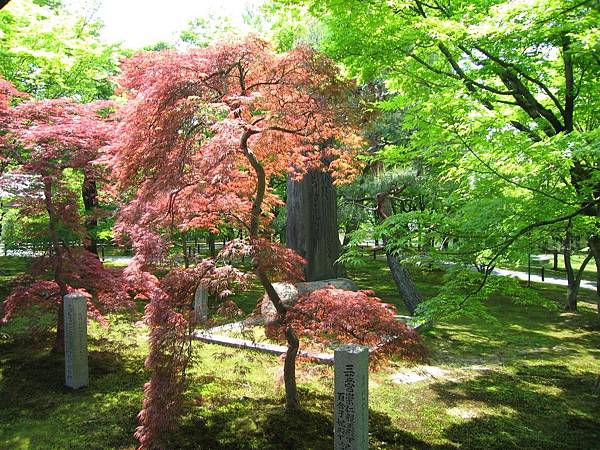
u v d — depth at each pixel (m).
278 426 5.11
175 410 4.49
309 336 5.25
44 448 4.70
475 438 5.05
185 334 4.82
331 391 6.19
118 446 4.75
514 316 11.60
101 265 7.88
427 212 5.70
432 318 6.08
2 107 7.20
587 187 5.12
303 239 11.77
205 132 4.63
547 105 7.08
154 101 4.31
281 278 5.50
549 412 5.78
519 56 6.10
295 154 5.57
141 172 4.89
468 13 5.79
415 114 5.27
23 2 10.38
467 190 6.21
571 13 4.80
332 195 12.07
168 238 5.52
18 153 7.52
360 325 4.92
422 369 7.30
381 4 6.50
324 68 4.94
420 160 10.52
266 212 6.23
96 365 7.15
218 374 6.70
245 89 5.01
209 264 5.09
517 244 5.43
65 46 11.31
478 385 6.68
